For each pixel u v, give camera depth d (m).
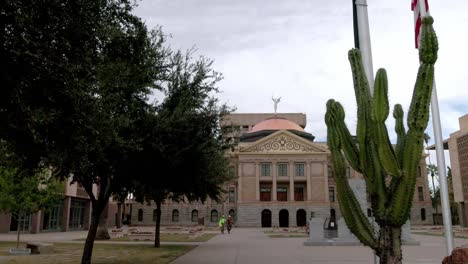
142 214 85.94
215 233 48.75
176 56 13.43
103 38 7.89
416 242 25.73
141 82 11.30
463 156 60.38
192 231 50.38
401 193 5.91
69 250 21.42
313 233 26.30
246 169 81.81
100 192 13.38
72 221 47.16
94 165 11.95
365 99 6.35
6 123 6.12
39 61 5.93
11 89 5.79
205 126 13.45
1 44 5.49
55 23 6.26
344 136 6.65
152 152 12.64
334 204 84.00
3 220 39.25
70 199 46.12
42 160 9.68
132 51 10.00
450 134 64.38
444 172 9.00
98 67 7.82
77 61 6.87
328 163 86.50
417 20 9.12
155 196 20.05
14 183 20.12
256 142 82.75
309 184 80.81
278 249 22.58
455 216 79.75
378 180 6.16
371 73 8.41
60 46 6.42
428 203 84.69
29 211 21.56
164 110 12.60
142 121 12.20
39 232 40.53
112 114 10.06
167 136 12.60
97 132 7.51
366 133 6.26
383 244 6.12
